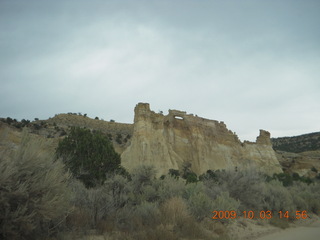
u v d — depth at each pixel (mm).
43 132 78938
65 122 98812
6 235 5469
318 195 24188
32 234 6254
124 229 8648
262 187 17172
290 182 44469
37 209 5828
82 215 8484
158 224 9297
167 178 14781
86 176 16219
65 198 7176
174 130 78688
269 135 98125
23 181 6109
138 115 69562
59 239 6648
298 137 166500
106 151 18484
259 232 12211
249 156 86688
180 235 8836
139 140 65062
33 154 6422
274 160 90875
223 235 10062
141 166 15828
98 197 9602
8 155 6488
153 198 13070
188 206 11383
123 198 10820
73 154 17234
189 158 74938
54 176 6418
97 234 7844
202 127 82312
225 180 16984
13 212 5625
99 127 102875
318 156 108000
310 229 13898
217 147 80312
